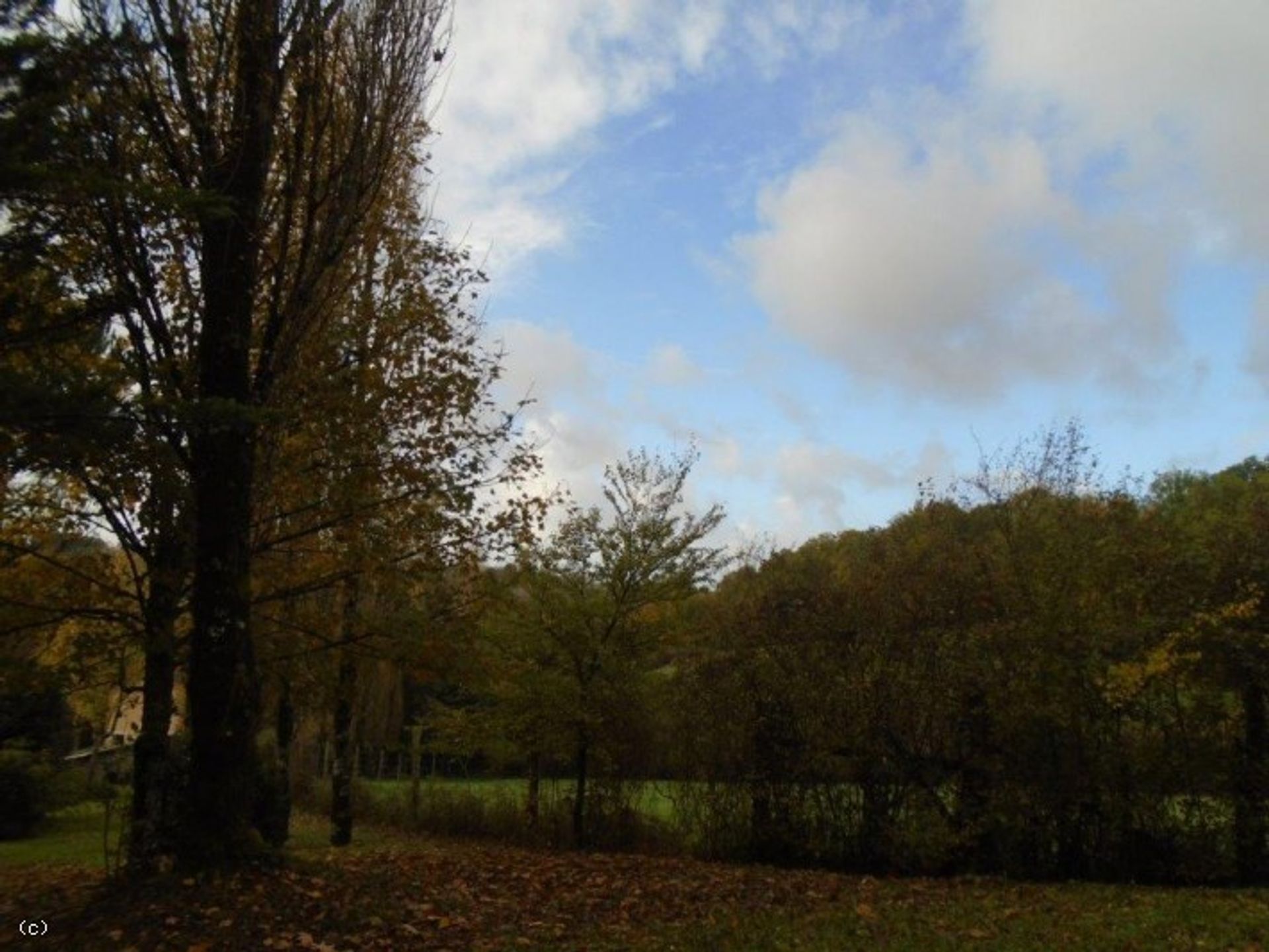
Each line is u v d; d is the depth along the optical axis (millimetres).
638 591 17219
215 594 9672
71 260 9234
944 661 14078
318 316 11938
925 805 13844
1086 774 13086
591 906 10109
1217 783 12711
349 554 12172
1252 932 8797
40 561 11586
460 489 12328
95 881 11453
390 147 11742
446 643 13008
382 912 8680
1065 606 13328
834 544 17312
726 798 15250
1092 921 9461
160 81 10273
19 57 6965
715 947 8383
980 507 15344
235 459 9859
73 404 7098
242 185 10195
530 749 16734
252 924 7910
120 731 17625
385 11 11586
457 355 12758
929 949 8281
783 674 14984
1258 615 12742
